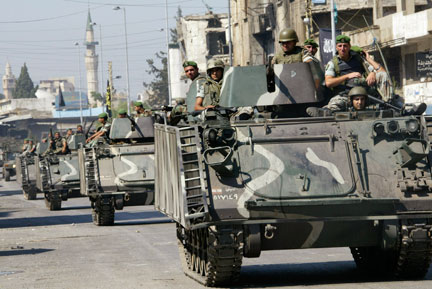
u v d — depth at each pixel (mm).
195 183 15125
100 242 26891
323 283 15906
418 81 65125
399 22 64312
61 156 44844
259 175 15172
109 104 110750
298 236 15398
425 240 15195
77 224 35469
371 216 15180
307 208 14930
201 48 124062
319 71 17500
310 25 60906
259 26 90188
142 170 33344
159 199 19734
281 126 16016
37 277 18734
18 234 31641
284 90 17172
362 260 17688
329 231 15391
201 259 16969
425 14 61594
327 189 15148
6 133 170125
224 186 14969
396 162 15695
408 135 16031
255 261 20203
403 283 15500
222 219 14703
